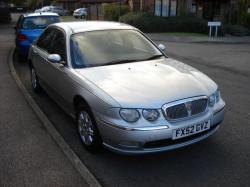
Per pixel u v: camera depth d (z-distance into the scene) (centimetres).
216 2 3031
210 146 488
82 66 513
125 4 3372
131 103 403
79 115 490
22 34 1104
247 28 2720
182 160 450
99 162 448
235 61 1242
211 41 2073
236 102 700
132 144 402
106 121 414
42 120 599
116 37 573
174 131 404
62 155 469
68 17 5412
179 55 1425
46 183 401
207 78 491
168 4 2955
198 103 425
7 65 1094
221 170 425
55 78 575
